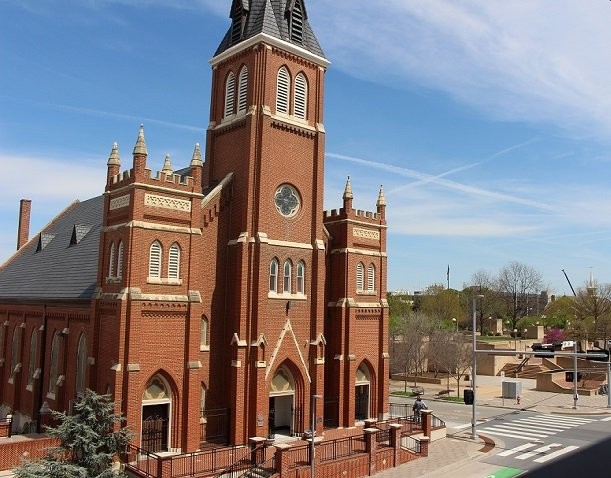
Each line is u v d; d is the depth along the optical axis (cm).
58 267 4572
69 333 3744
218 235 3684
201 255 3578
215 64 4147
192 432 3161
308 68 4066
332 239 4325
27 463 2566
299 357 3766
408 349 7762
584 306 9800
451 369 7844
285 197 3859
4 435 3275
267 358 3584
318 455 3059
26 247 6041
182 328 3212
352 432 3978
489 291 13250
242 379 3472
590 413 5828
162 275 3180
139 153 3147
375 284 4453
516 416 5606
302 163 3969
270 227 3725
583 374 7825
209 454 3170
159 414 3144
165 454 3053
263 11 3888
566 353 4619
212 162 4041
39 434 3472
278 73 3894
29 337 4412
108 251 3300
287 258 3806
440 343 7738
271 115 3781
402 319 9038
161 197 3222
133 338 2994
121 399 2948
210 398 3547
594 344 9056
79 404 2711
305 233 3947
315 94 4100
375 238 4488
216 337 3612
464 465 3597
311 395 3819
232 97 4000
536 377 7669
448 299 11550
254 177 3694
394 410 5297
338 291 4219
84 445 2588
